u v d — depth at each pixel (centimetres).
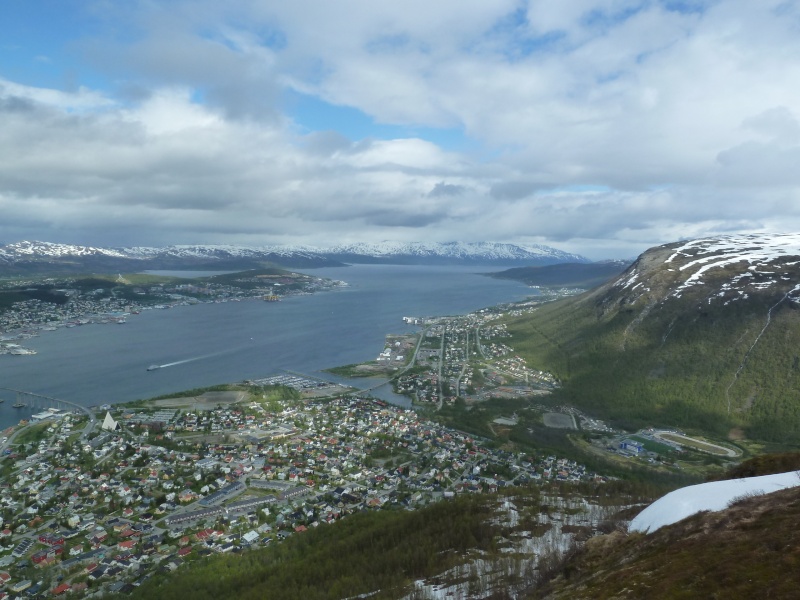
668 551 6688
